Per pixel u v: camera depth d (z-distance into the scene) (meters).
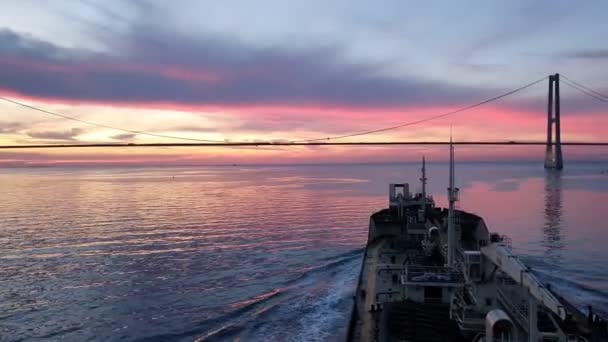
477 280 19.66
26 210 87.81
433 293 21.45
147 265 41.62
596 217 73.50
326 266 40.41
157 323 27.78
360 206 92.00
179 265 41.59
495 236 20.61
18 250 48.56
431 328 18.17
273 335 24.97
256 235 57.09
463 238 40.31
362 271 29.66
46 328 27.41
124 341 25.41
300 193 127.94
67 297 32.78
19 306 31.02
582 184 156.12
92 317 28.94
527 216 75.50
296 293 32.59
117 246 50.50
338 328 25.38
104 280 36.88
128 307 30.61
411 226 36.66
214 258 44.28
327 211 83.56
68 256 45.56
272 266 40.88
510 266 16.47
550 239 54.22
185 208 90.25
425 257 30.33
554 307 13.22
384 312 19.92
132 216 77.19
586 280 36.16
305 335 24.66
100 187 165.12
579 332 18.12
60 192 139.12
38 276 38.19
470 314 17.69
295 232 59.12
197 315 28.86
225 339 24.97
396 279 26.22
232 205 95.94
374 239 39.66
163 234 58.25
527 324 17.19
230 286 34.94
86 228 63.56
